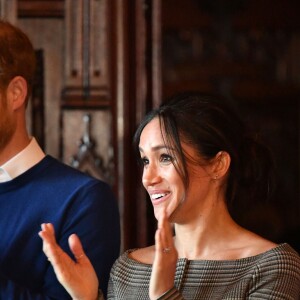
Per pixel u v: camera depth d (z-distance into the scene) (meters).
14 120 6.36
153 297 4.95
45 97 10.19
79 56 10.16
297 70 13.41
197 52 13.32
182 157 5.27
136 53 10.30
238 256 5.34
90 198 6.35
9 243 6.25
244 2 13.36
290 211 13.27
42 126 10.16
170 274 4.95
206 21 13.33
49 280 6.17
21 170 6.41
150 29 10.34
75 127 10.16
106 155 10.16
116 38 10.20
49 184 6.41
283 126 13.42
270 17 13.38
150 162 5.38
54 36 10.20
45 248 5.18
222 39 13.35
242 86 13.38
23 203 6.35
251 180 5.57
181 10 13.27
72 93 10.16
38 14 10.18
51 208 6.31
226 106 5.52
